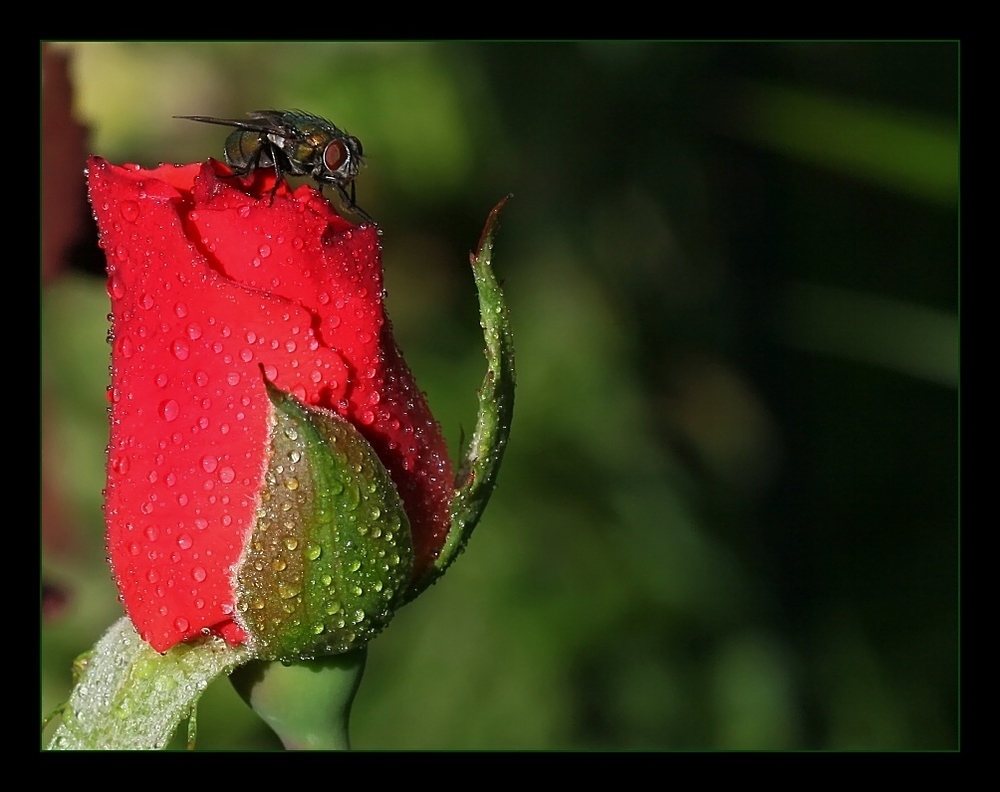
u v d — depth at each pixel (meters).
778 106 0.31
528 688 0.30
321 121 0.24
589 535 0.31
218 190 0.22
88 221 0.28
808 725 0.31
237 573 0.22
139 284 0.22
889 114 0.30
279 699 0.23
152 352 0.22
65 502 0.29
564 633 0.30
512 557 0.31
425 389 0.31
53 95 0.28
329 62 0.31
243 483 0.22
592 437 0.31
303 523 0.22
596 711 0.30
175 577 0.22
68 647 0.29
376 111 0.31
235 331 0.22
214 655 0.22
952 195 0.30
